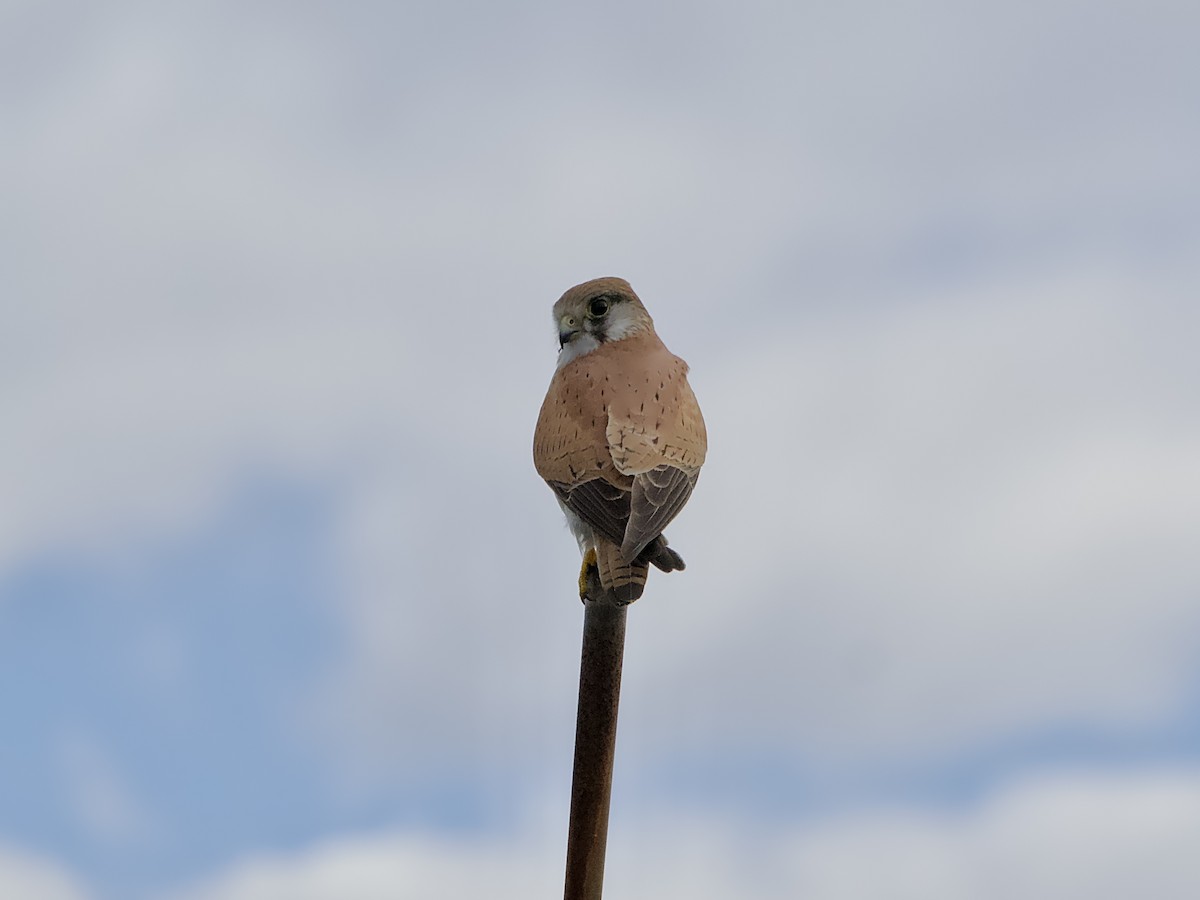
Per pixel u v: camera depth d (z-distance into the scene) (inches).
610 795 281.1
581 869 280.2
